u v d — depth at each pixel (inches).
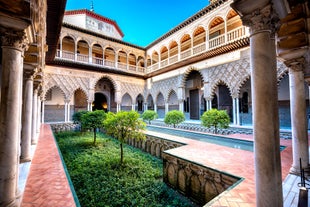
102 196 164.9
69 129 572.7
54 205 100.3
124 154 306.3
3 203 94.6
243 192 107.7
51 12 196.1
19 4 94.7
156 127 479.2
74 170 227.5
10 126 101.4
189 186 164.4
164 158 200.4
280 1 83.2
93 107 864.3
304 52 137.1
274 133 80.5
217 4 478.3
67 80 598.5
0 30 101.0
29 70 192.5
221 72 470.3
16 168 104.5
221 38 474.6
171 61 663.1
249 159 170.2
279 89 439.2
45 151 224.4
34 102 275.1
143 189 182.1
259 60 83.9
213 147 222.4
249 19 88.0
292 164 156.3
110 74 712.4
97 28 815.1
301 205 91.4
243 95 505.7
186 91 703.7
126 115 255.8
